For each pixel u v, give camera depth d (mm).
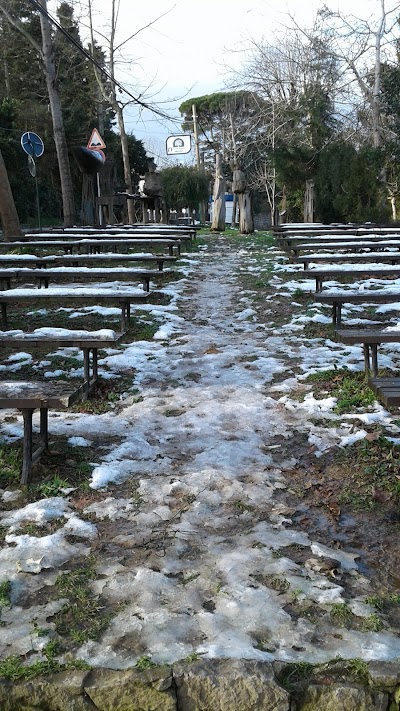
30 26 32906
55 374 6234
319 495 3879
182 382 6047
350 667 2445
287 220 30391
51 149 32969
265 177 38562
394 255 10734
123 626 2709
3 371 6379
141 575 3055
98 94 30781
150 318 8516
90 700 2391
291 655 2520
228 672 2412
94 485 3986
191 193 30406
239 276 12266
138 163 41156
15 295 7414
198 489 3939
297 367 6441
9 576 3074
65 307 9227
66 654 2551
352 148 26281
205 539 3400
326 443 4590
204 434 4801
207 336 7773
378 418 5031
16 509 3711
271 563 3148
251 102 43406
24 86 35562
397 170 27031
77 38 26875
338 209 25531
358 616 2752
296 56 35000
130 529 3508
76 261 10969
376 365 5789
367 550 3293
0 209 14570
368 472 4098
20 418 5156
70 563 3191
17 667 2475
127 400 5586
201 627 2691
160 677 2404
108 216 24281
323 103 29812
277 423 5012
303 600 2859
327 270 8711
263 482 4035
